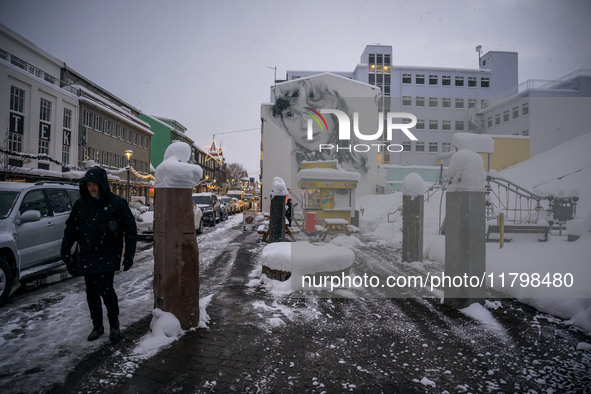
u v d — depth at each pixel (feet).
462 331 13.14
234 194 143.64
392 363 10.59
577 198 33.71
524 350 11.50
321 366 10.37
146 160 146.41
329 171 47.39
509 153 58.85
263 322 13.91
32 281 20.58
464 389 9.14
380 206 51.98
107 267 11.69
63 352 11.05
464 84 142.10
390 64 150.00
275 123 88.48
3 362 10.37
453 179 16.40
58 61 103.35
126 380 9.45
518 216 37.19
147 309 15.30
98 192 11.76
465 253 15.87
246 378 9.64
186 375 9.76
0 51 82.23
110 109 114.11
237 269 24.29
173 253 12.66
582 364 10.54
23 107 77.20
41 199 20.49
